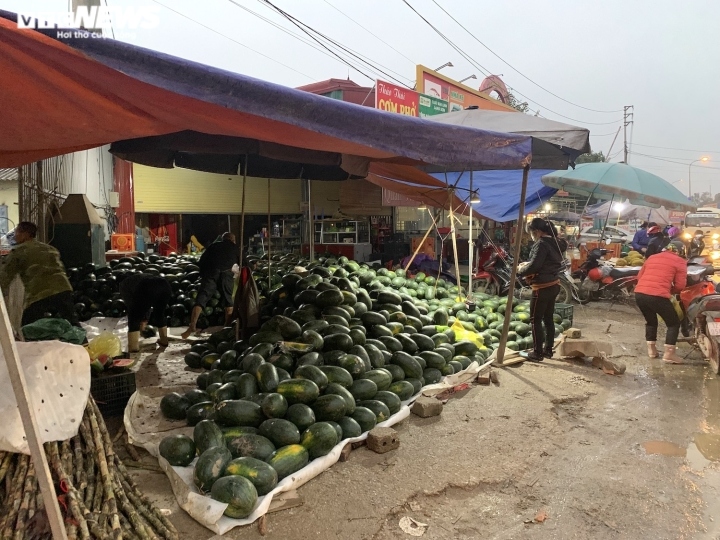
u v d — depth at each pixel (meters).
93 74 3.37
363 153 5.70
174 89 3.23
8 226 13.00
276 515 3.60
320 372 4.93
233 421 4.38
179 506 3.63
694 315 7.87
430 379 6.14
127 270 10.30
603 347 7.33
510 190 12.81
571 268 14.99
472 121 7.57
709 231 25.02
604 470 4.42
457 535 3.49
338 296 6.97
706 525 3.64
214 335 7.43
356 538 3.39
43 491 2.34
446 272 14.38
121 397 5.16
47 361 3.33
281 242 21.02
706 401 6.11
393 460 4.47
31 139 4.94
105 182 16.78
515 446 4.82
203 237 21.06
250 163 8.92
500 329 8.65
